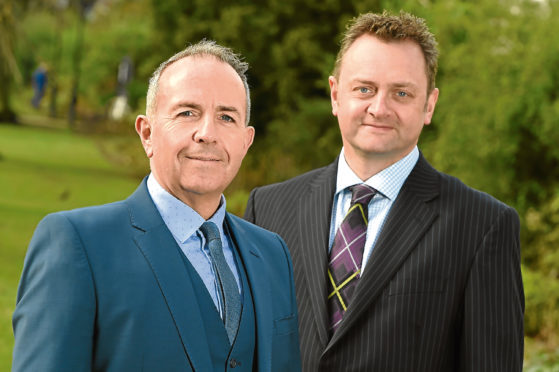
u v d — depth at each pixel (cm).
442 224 240
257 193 287
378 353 229
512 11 985
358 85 242
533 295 777
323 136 1326
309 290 247
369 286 235
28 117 2694
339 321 240
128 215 171
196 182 168
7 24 1385
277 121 1394
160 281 162
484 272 233
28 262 160
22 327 153
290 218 267
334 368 233
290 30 1448
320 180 270
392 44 240
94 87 2878
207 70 171
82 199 1451
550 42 892
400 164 250
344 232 250
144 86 2464
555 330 755
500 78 938
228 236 190
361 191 250
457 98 971
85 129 2505
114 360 154
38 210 1285
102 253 160
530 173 966
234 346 170
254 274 186
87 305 154
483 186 965
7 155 1869
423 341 230
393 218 243
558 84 900
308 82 1470
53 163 1820
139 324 156
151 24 1669
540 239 944
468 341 230
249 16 1441
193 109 169
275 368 186
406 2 1070
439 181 253
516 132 931
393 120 240
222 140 170
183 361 158
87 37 2939
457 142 966
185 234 173
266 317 182
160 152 171
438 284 233
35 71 2731
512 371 229
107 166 1850
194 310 163
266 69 1470
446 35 1037
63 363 148
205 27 1505
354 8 1420
